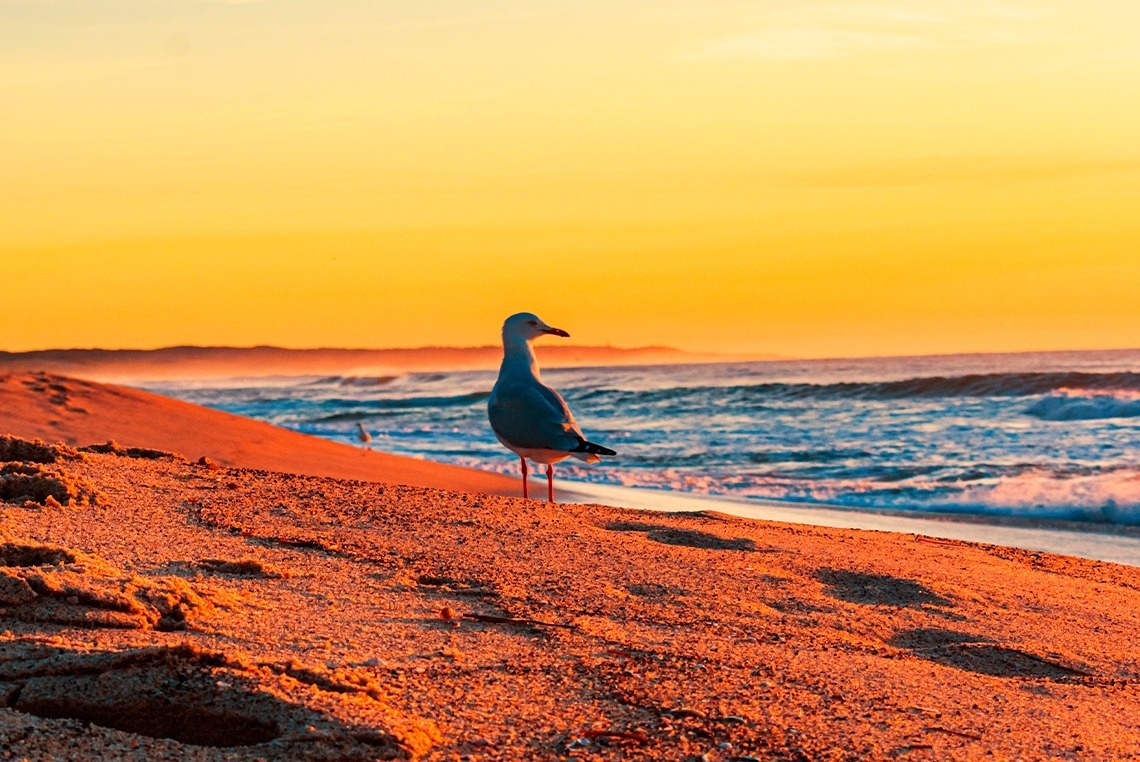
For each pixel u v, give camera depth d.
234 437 18.59
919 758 4.97
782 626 7.42
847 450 30.95
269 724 4.69
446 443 34.81
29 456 10.98
